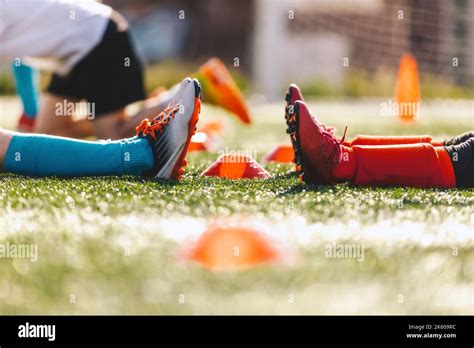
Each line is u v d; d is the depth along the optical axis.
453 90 36.97
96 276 4.34
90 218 5.99
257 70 35.66
